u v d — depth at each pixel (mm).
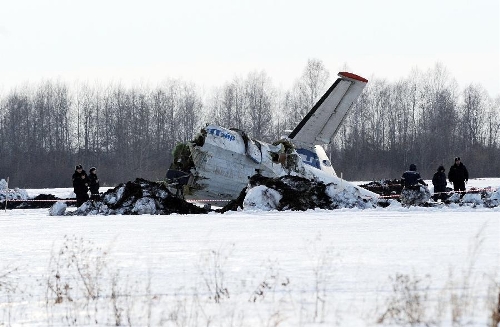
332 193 100625
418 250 46125
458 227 65312
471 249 45500
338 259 42188
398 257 42531
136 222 79625
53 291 33281
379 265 39094
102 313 28859
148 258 45156
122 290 33656
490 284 30578
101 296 32625
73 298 32469
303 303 29125
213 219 82188
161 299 31016
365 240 53875
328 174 112625
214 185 100750
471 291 29625
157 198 99750
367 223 72250
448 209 95375
